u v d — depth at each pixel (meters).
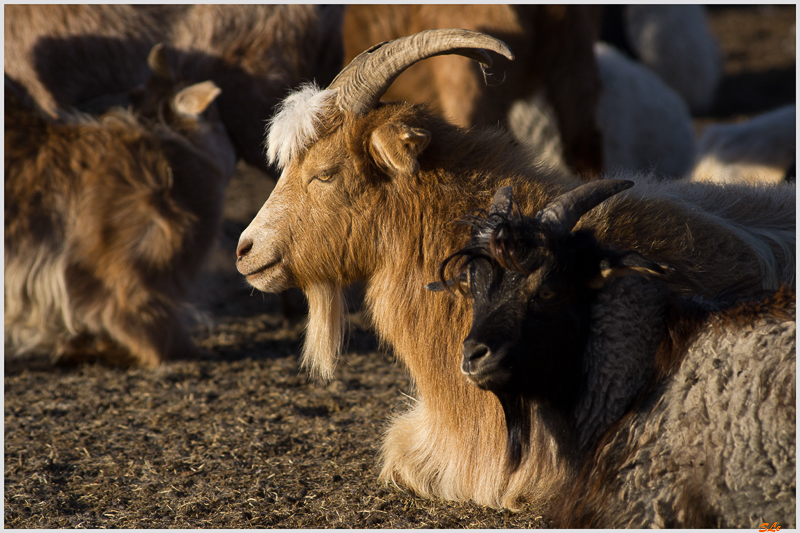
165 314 11.16
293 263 6.91
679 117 21.56
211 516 6.69
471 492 6.79
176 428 8.88
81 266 10.84
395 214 6.66
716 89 29.97
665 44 27.67
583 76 14.20
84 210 10.72
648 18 27.77
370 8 14.34
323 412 9.37
